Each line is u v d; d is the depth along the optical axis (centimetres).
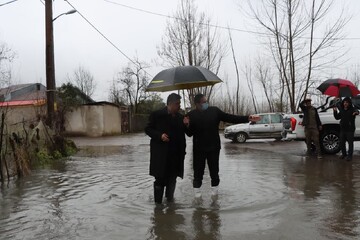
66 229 467
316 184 708
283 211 524
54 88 1425
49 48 1421
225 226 463
